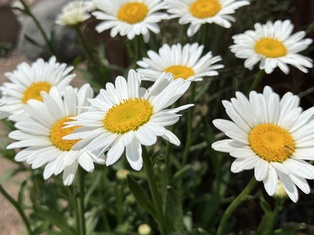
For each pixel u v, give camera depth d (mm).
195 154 298
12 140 262
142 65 217
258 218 284
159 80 148
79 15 271
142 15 240
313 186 296
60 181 232
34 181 269
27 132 164
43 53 470
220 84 302
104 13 249
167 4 243
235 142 154
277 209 186
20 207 210
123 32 237
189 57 216
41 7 471
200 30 270
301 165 150
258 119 161
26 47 479
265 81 301
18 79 213
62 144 160
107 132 143
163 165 249
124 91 156
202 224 251
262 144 153
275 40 219
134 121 140
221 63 297
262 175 146
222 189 257
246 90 303
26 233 246
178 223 192
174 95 140
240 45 219
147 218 255
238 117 158
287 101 165
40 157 158
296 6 289
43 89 206
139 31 234
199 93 273
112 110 147
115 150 137
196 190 289
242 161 150
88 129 145
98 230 260
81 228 192
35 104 170
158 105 142
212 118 308
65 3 464
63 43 459
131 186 165
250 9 295
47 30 461
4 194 202
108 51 358
